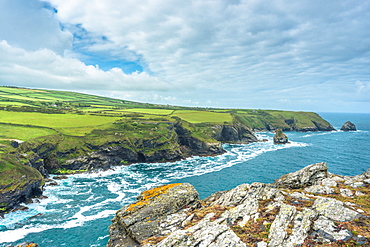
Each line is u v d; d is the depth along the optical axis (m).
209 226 18.83
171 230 20.88
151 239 19.66
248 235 17.09
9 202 57.59
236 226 18.72
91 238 46.31
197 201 27.67
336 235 15.52
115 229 23.95
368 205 20.72
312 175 29.89
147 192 30.45
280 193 24.70
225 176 89.69
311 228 16.78
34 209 59.09
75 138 108.44
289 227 17.30
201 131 158.50
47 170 93.00
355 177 28.31
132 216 23.92
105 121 144.00
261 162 112.56
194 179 86.25
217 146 139.25
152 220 23.16
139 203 26.78
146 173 96.38
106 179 87.19
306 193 25.52
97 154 104.50
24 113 141.50
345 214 18.16
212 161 119.50
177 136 150.25
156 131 136.25
